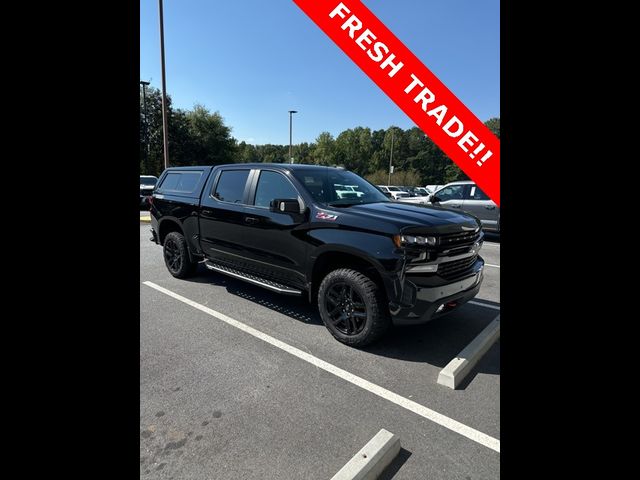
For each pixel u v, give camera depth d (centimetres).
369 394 260
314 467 192
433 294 297
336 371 291
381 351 327
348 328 332
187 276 559
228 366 296
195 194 507
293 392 261
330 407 244
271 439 213
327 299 344
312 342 342
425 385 273
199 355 314
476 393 263
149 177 1838
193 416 232
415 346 338
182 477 185
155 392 259
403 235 295
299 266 368
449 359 315
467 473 189
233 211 439
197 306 436
